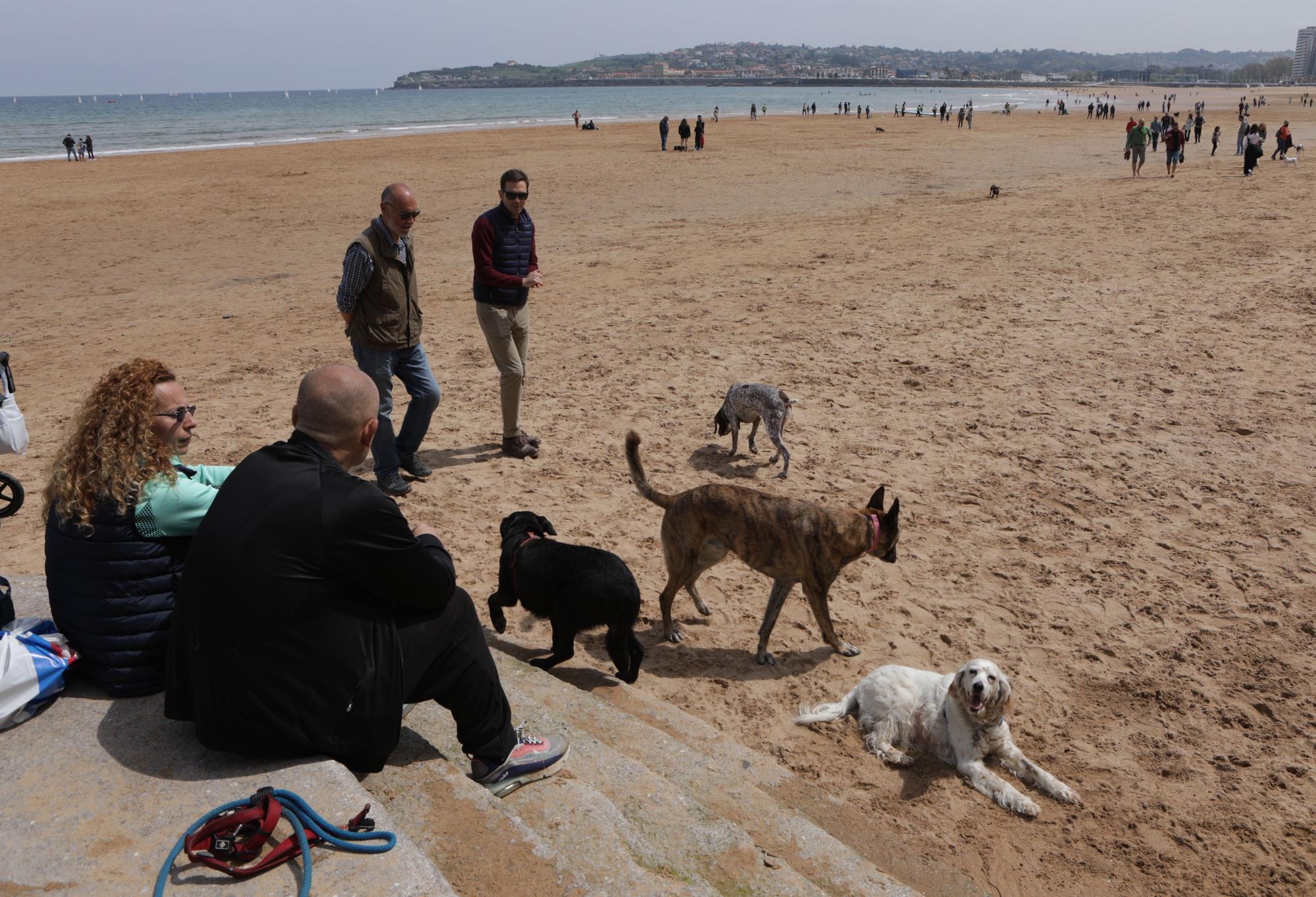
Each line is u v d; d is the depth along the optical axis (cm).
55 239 2180
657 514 754
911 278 1544
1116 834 437
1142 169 3303
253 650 279
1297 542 702
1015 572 668
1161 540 710
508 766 351
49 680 319
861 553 567
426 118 10288
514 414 848
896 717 495
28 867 252
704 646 589
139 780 287
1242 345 1148
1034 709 527
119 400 313
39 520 724
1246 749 494
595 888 266
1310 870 415
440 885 249
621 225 2239
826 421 952
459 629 333
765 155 4175
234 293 1617
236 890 245
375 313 721
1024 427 926
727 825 354
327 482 289
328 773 289
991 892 398
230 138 6556
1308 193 2278
